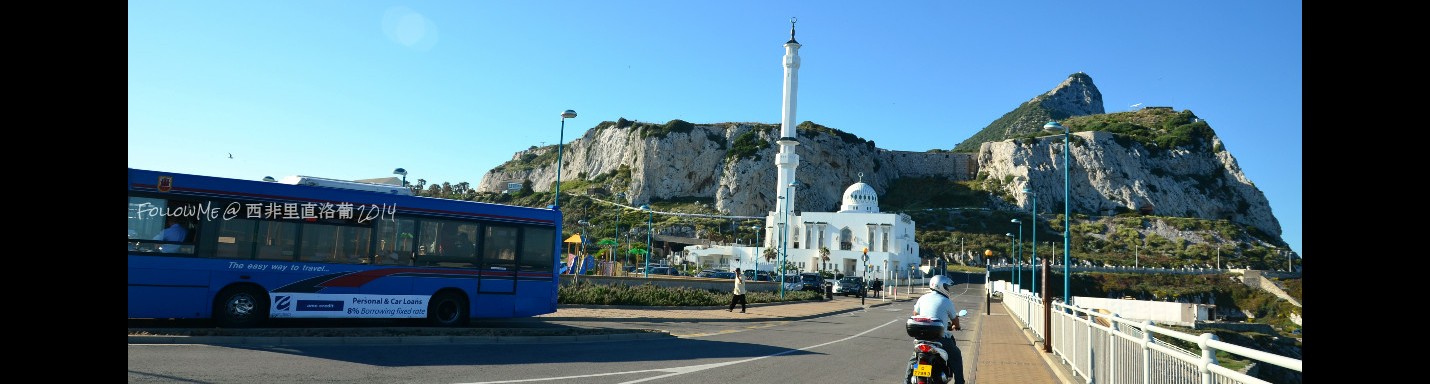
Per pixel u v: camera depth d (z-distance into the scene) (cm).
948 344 874
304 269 1568
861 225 14250
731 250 14112
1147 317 4119
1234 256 17262
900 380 1232
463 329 1631
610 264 5891
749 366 1320
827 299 5072
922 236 18100
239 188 1527
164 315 1447
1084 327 1227
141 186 1442
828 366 1381
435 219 1723
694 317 2598
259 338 1341
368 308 1625
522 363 1241
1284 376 1789
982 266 15475
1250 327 4866
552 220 1883
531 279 1827
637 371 1192
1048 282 1734
